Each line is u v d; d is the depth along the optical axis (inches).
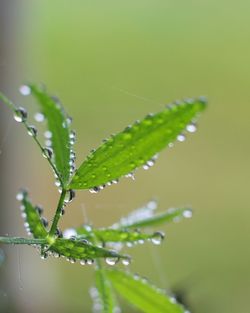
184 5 38.7
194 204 31.4
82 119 31.9
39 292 25.8
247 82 35.6
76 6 37.0
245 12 38.4
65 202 7.4
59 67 34.3
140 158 7.2
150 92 35.1
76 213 22.7
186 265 28.8
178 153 32.3
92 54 35.8
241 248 30.0
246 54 36.8
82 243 7.1
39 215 7.7
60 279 26.8
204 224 30.7
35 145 25.4
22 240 7.1
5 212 23.2
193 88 35.6
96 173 7.2
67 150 7.4
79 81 34.2
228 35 37.8
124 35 37.1
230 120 33.9
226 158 32.4
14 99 21.1
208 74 36.1
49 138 7.6
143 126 7.1
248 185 31.8
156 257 27.2
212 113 34.0
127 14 38.2
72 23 36.3
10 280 18.0
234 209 31.2
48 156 7.3
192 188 31.6
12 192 24.2
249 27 37.9
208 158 32.3
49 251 7.3
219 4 38.6
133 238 7.8
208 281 25.9
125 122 32.2
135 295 8.3
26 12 29.5
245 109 34.4
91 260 7.3
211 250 29.5
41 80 33.1
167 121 7.1
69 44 35.4
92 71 35.0
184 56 36.9
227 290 27.3
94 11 37.4
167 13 38.6
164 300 8.2
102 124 31.8
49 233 7.2
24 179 25.5
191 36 37.7
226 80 35.7
